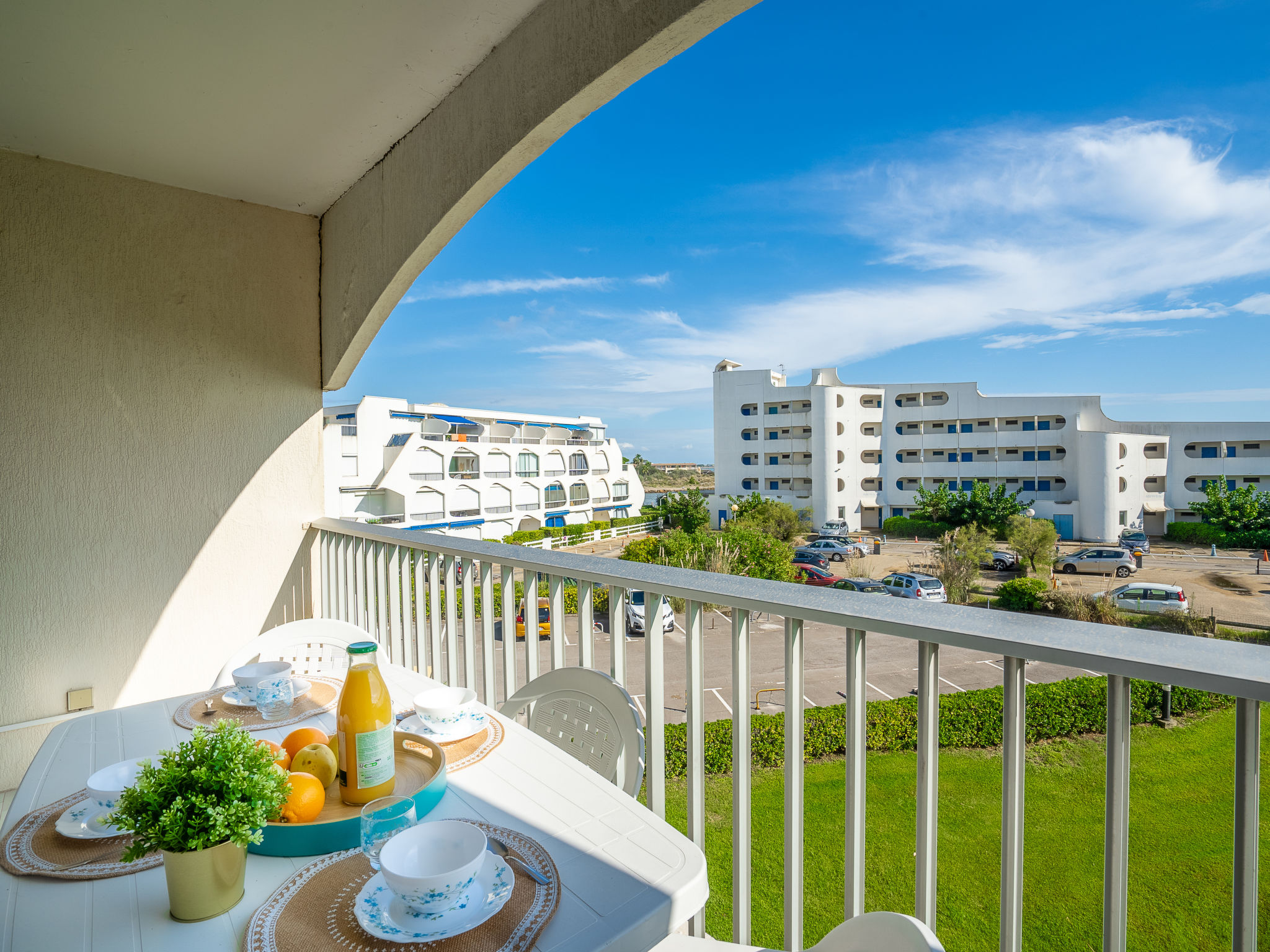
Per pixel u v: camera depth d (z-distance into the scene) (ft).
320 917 2.16
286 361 10.46
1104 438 111.24
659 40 4.41
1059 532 116.67
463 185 6.75
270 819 2.60
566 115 5.44
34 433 8.54
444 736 3.73
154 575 9.38
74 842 2.69
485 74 6.36
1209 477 110.42
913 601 3.19
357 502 93.25
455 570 7.78
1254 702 2.06
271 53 6.31
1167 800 14.01
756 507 111.96
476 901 2.22
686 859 2.52
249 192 9.69
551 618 6.01
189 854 2.14
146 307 9.27
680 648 44.16
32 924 2.16
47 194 8.55
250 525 10.17
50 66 6.52
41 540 8.59
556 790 3.12
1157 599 43.32
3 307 8.30
